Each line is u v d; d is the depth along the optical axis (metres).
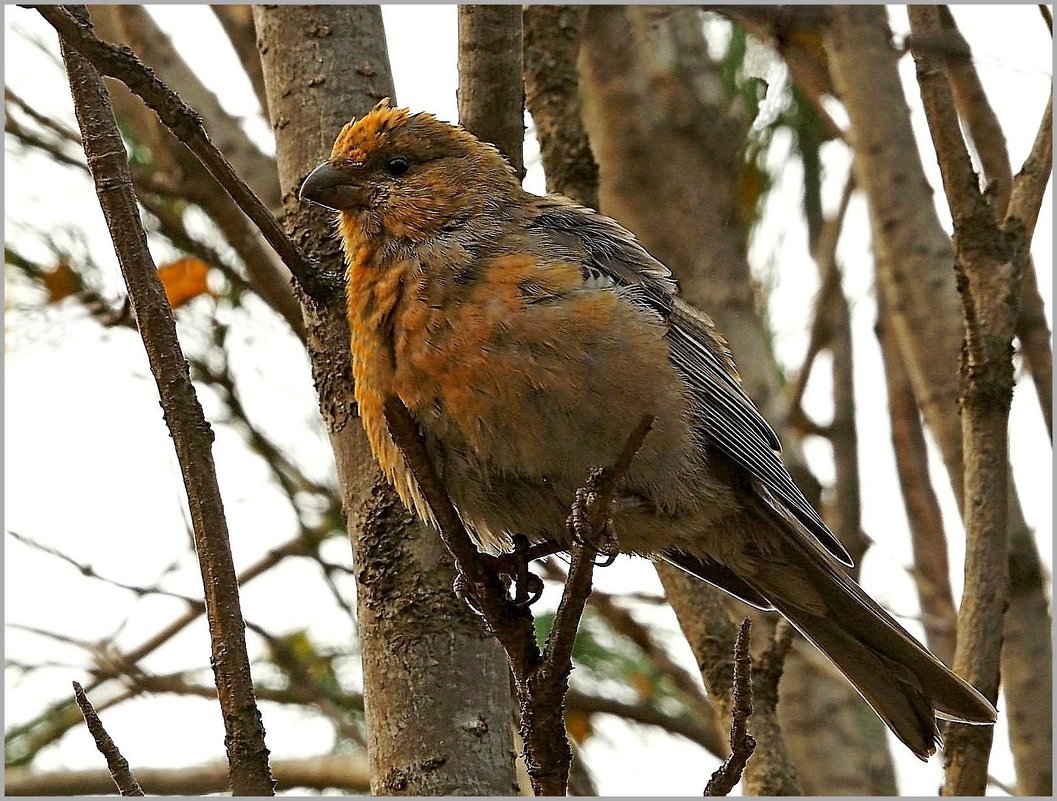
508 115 9.25
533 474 8.35
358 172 9.02
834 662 9.56
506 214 8.95
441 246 8.57
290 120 9.57
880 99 12.18
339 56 9.59
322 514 13.42
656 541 9.28
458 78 9.38
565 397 8.13
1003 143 11.29
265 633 12.57
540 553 8.86
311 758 12.27
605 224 9.20
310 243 9.35
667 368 8.59
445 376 8.15
